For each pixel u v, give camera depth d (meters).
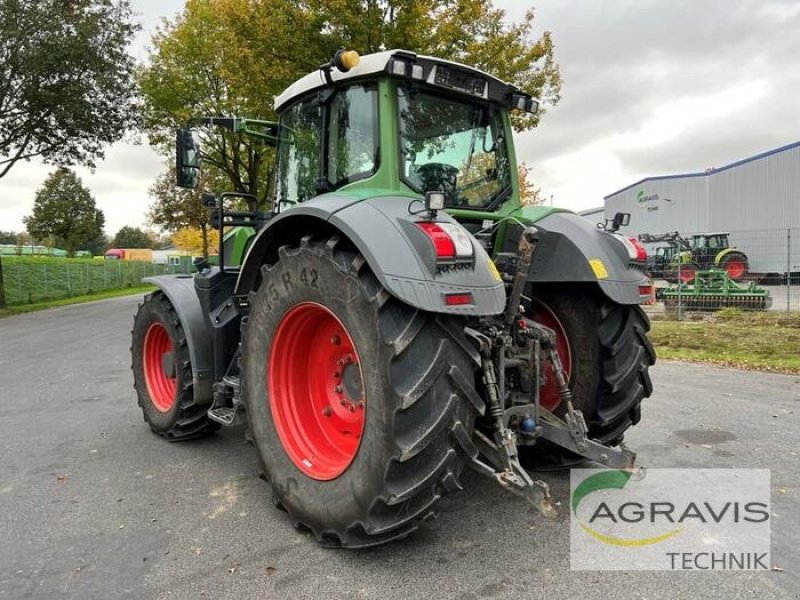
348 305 2.65
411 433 2.47
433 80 3.27
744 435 4.56
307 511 2.90
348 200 2.85
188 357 4.36
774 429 4.71
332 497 2.78
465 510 3.27
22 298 21.83
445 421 2.49
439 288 2.48
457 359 2.58
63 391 6.57
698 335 10.39
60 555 2.87
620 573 2.62
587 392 3.55
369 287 2.61
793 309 14.87
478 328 2.90
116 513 3.33
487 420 2.87
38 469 4.06
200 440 4.70
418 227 2.59
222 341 4.12
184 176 4.16
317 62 11.17
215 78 19.78
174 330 4.43
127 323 14.39
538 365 3.18
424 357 2.53
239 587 2.55
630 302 3.36
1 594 2.53
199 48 19.11
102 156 18.59
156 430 4.75
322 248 2.82
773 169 24.91
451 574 2.63
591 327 3.54
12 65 15.70
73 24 16.42
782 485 3.59
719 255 19.56
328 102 3.50
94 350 9.78
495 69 11.53
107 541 3.00
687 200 30.05
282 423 3.16
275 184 4.15
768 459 4.03
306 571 2.67
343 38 10.83
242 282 3.46
